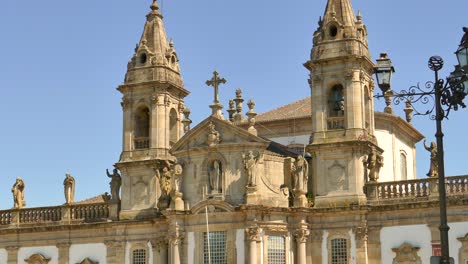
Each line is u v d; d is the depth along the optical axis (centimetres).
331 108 6191
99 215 6750
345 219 5903
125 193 6662
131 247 6525
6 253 7025
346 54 6050
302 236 5928
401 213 5769
